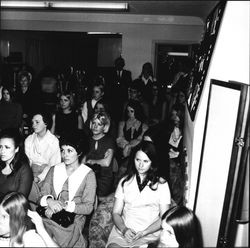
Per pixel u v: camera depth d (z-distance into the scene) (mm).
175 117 5164
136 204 3293
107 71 9188
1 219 2664
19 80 6973
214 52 3061
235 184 2287
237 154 2273
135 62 9234
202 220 2986
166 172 3664
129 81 8742
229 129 2459
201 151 3180
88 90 8469
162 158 3645
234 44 2924
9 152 3473
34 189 3676
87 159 4512
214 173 2736
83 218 3465
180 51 9492
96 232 3424
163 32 9008
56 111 6176
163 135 4113
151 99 8422
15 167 3531
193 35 8914
